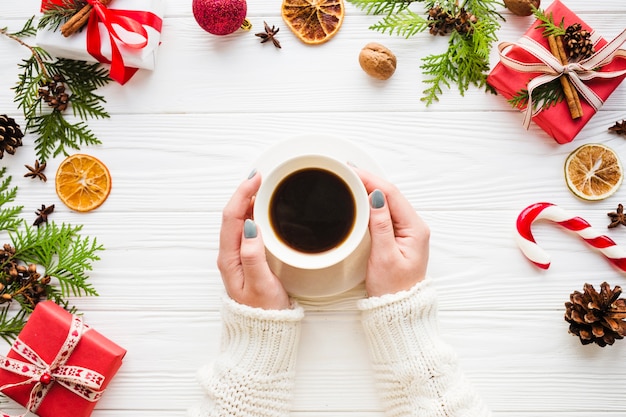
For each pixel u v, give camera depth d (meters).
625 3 0.84
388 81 0.84
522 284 0.82
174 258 0.83
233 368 0.76
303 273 0.78
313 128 0.84
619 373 0.82
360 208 0.74
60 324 0.79
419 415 0.75
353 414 0.82
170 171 0.84
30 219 0.84
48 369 0.78
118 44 0.81
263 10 0.84
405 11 0.84
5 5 0.85
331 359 0.82
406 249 0.77
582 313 0.79
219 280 0.83
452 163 0.83
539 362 0.82
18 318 0.83
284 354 0.77
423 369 0.75
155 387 0.82
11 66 0.85
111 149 0.84
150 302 0.83
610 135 0.83
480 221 0.83
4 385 0.79
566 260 0.83
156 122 0.84
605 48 0.78
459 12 0.82
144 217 0.83
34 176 0.83
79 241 0.83
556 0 0.81
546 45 0.81
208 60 0.84
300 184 0.76
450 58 0.84
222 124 0.84
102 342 0.80
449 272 0.83
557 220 0.81
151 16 0.81
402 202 0.78
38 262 0.83
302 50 0.84
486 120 0.83
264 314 0.76
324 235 0.76
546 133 0.83
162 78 0.84
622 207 0.82
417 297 0.77
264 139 0.84
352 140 0.83
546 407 0.82
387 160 0.83
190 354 0.83
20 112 0.84
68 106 0.84
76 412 0.79
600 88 0.80
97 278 0.83
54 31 0.81
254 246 0.75
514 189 0.83
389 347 0.77
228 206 0.76
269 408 0.77
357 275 0.78
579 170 0.82
